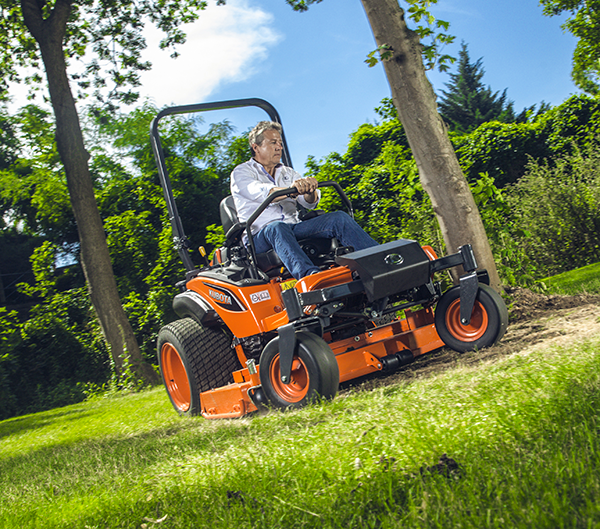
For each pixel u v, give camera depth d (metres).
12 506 2.40
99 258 11.02
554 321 4.14
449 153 5.06
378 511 1.40
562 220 9.73
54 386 15.34
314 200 4.14
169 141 17.75
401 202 11.91
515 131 18.88
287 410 3.01
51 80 11.22
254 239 3.82
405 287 3.16
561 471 1.33
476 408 1.94
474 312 3.60
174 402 4.74
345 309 3.46
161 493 1.89
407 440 1.75
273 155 4.23
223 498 1.73
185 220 16.22
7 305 18.97
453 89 47.75
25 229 21.33
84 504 2.07
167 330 4.44
